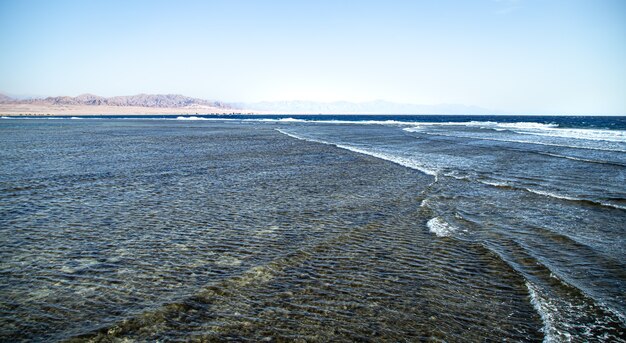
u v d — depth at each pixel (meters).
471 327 5.87
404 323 5.95
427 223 11.28
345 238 9.88
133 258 8.42
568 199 14.36
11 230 10.29
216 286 7.08
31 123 86.19
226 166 22.34
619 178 18.88
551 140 41.44
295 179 18.31
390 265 8.20
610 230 10.72
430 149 32.84
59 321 5.88
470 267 8.12
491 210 12.87
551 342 5.44
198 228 10.62
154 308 6.26
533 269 8.03
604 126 69.88
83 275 7.53
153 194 14.86
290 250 8.98
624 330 5.76
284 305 6.44
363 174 19.86
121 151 29.88
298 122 109.19
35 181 17.17
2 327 5.70
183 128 69.69
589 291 7.01
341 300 6.65
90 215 11.84
